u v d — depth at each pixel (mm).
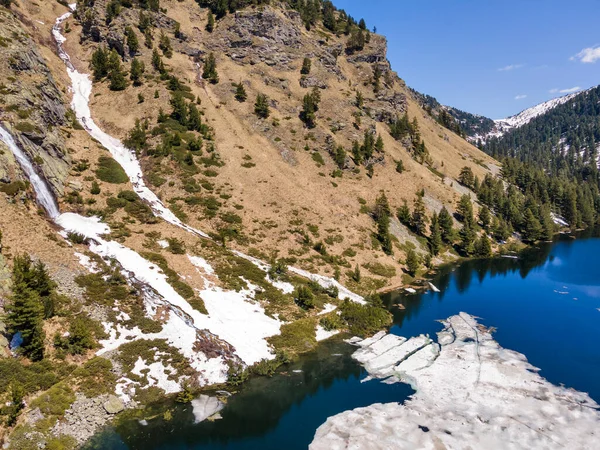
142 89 115375
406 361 52688
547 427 39031
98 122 104375
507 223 132125
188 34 145500
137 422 39625
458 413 41406
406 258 92562
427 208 115438
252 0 156875
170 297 55406
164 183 88062
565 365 51344
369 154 121625
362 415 41281
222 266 67625
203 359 48344
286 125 121375
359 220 98062
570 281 88812
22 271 45188
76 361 42844
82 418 38156
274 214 89562
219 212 84312
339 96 143000
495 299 77000
